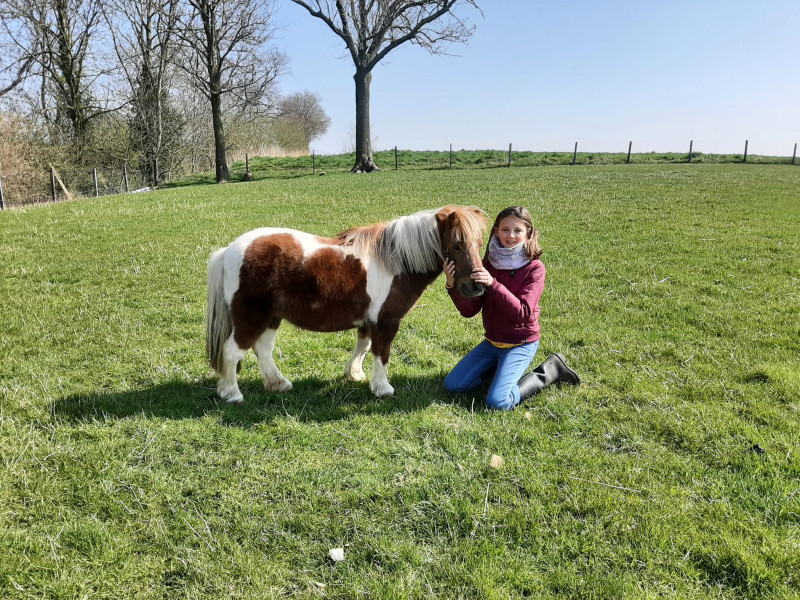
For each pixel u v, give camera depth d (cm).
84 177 2908
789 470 339
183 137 3812
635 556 277
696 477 339
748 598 254
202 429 389
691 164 2789
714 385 457
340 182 2088
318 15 2872
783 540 283
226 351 412
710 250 900
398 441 379
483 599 253
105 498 317
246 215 1261
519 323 429
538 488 328
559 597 254
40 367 488
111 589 260
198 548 284
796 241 951
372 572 268
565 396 446
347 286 405
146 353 522
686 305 656
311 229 1088
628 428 393
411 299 429
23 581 261
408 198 1523
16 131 2519
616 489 327
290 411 420
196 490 326
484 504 315
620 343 554
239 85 2988
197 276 774
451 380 451
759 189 1596
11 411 409
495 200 1457
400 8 2775
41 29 2898
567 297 698
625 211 1258
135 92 3250
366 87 2959
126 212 1311
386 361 442
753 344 546
